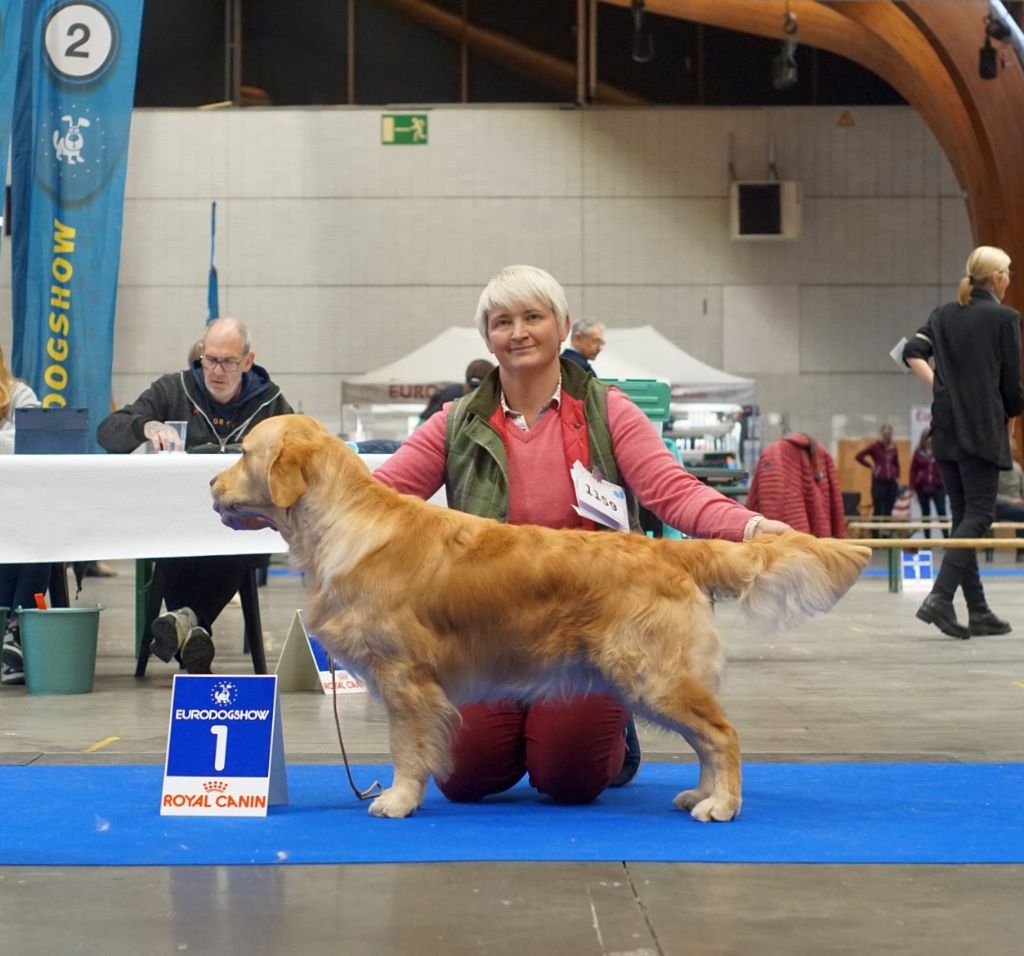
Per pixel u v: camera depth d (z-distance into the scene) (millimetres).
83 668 5590
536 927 2365
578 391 3660
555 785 3469
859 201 19672
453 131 19531
